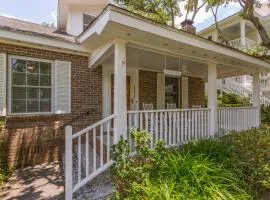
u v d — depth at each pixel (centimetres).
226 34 1830
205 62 663
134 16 395
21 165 535
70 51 675
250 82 1617
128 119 495
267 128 591
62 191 403
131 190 283
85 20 934
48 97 655
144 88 920
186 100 1081
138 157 351
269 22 1546
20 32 562
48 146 583
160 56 666
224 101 1370
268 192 323
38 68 636
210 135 590
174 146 527
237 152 381
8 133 523
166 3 1547
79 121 701
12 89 592
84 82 718
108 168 438
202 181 286
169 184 278
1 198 376
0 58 563
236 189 289
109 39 493
